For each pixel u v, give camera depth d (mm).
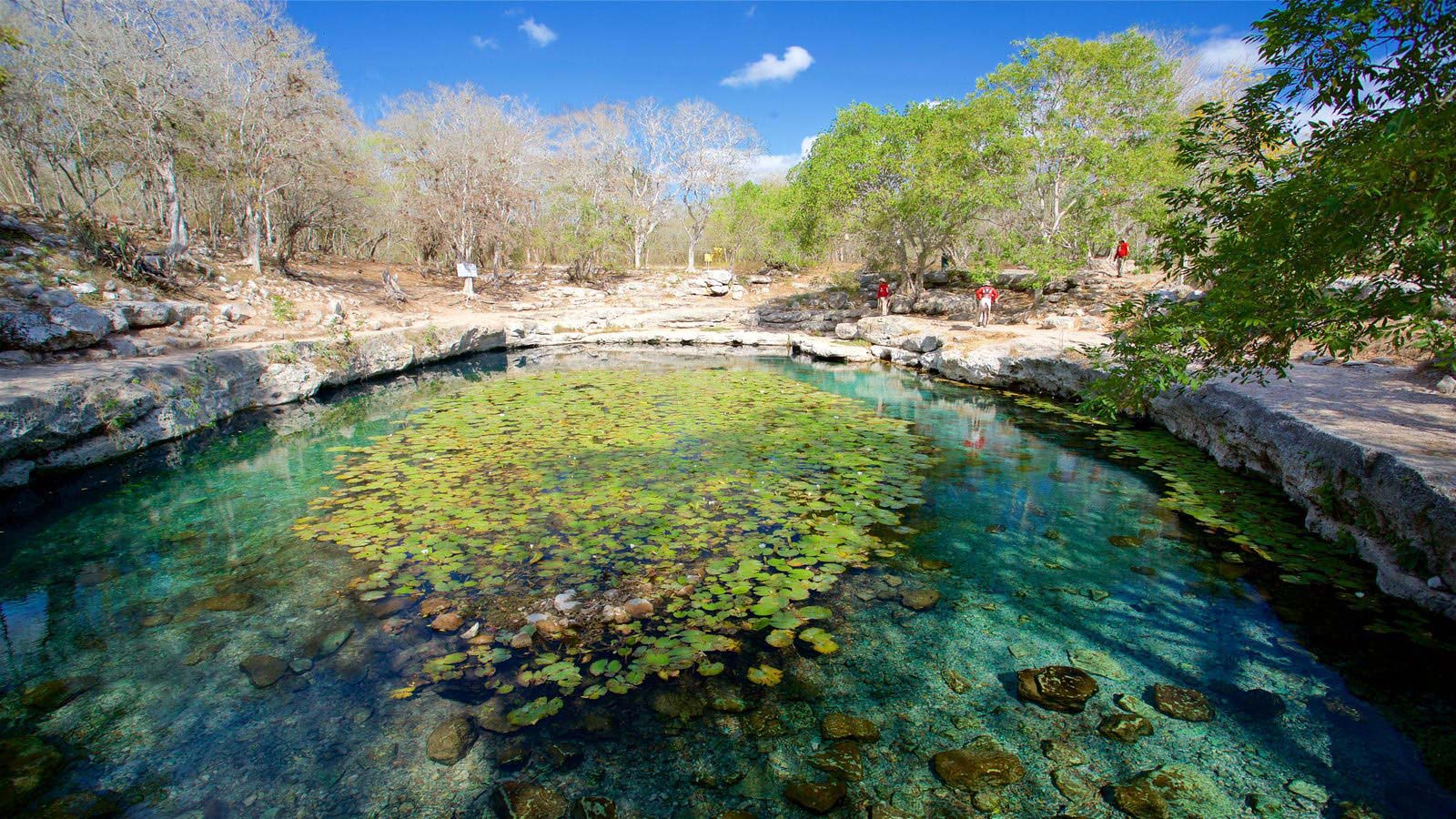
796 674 3791
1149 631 4285
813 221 21453
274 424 9883
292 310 14633
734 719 3422
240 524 5996
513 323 20938
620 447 8617
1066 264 17016
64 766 3113
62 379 7574
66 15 14008
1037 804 2900
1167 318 4699
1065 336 14773
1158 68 17891
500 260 31766
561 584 4816
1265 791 2965
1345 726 3381
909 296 22094
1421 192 3432
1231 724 3398
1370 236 3670
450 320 19766
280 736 3312
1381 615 4359
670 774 3062
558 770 3074
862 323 19906
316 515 6199
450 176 26016
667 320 24594
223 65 16828
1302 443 6094
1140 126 17312
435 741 3260
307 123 18516
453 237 26891
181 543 5582
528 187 30625
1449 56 3508
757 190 38000
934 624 4355
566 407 11250
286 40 17781
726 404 11562
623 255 35938
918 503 6590
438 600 4602
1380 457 5000
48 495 6742
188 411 9086
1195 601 4660
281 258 20422
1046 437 9359
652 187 35625
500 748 3215
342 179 21047
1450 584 4234
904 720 3434
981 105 17594
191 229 21281
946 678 3783
